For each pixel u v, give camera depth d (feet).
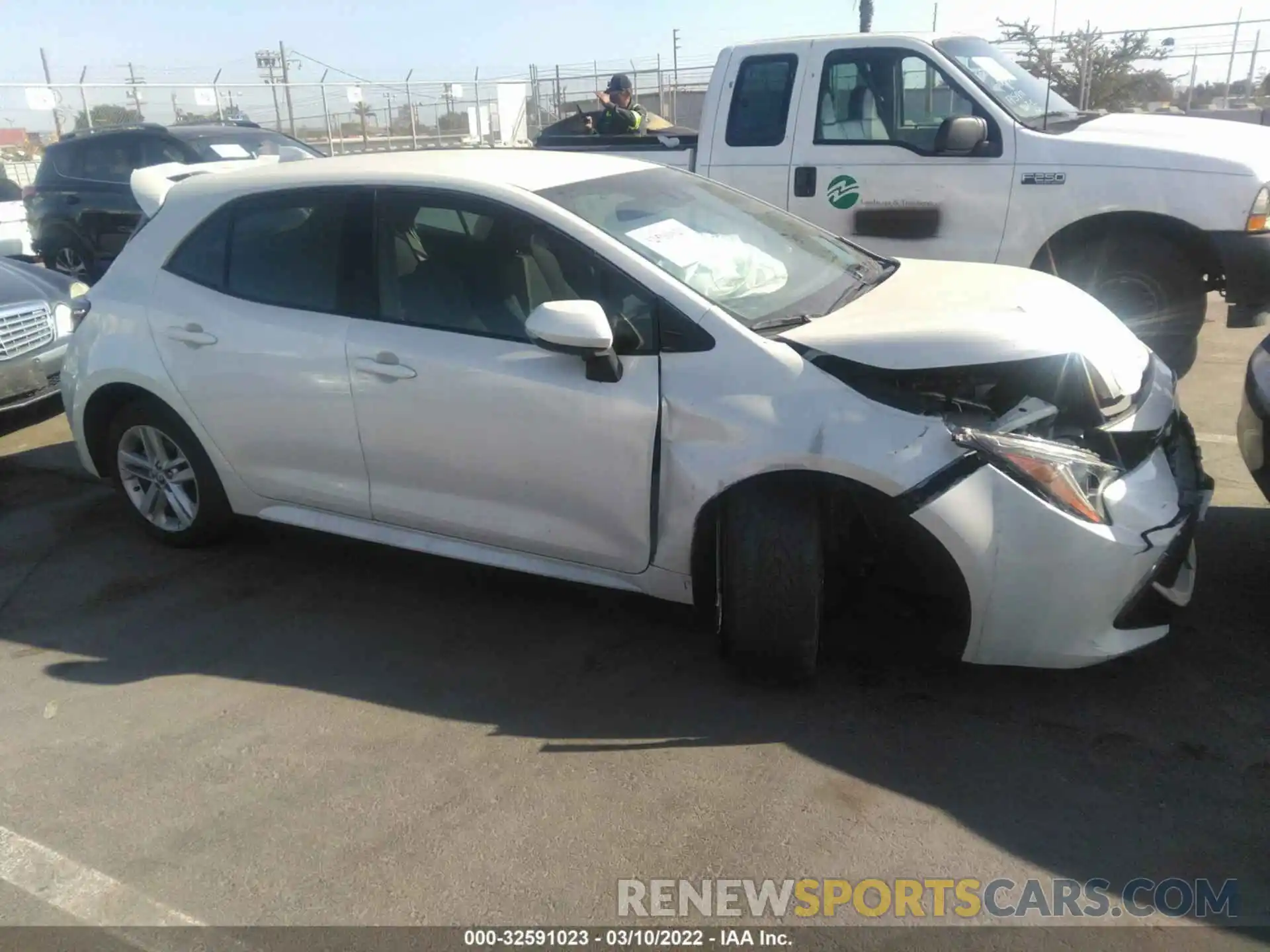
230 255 13.61
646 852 8.77
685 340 10.68
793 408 10.11
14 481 18.78
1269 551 13.62
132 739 10.70
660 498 10.86
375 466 12.66
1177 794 9.18
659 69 75.66
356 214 12.66
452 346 11.76
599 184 12.71
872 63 21.21
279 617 13.19
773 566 10.12
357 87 84.58
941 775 9.57
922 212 20.97
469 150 14.39
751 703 10.82
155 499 15.29
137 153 36.01
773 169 22.15
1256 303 19.20
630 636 12.32
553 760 10.03
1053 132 20.17
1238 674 10.94
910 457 9.75
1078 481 9.76
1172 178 18.98
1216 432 18.08
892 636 11.86
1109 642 10.07
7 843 9.23
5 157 70.49
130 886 8.66
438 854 8.84
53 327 20.63
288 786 9.82
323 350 12.57
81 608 13.66
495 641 12.36
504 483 11.78
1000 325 10.21
